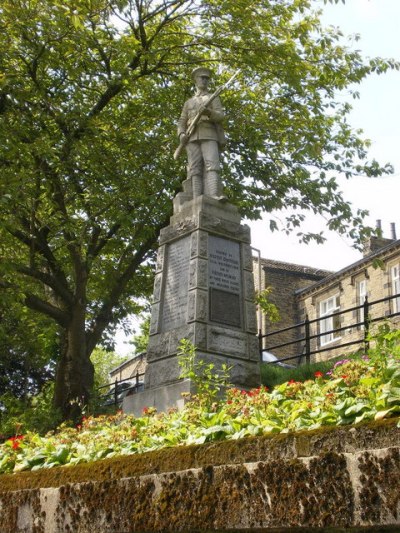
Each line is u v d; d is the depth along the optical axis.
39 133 17.11
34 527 5.30
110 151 18.25
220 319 11.34
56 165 16.61
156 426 6.66
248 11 17.73
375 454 3.06
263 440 3.66
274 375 16.42
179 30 19.38
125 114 19.44
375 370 5.25
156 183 17.92
